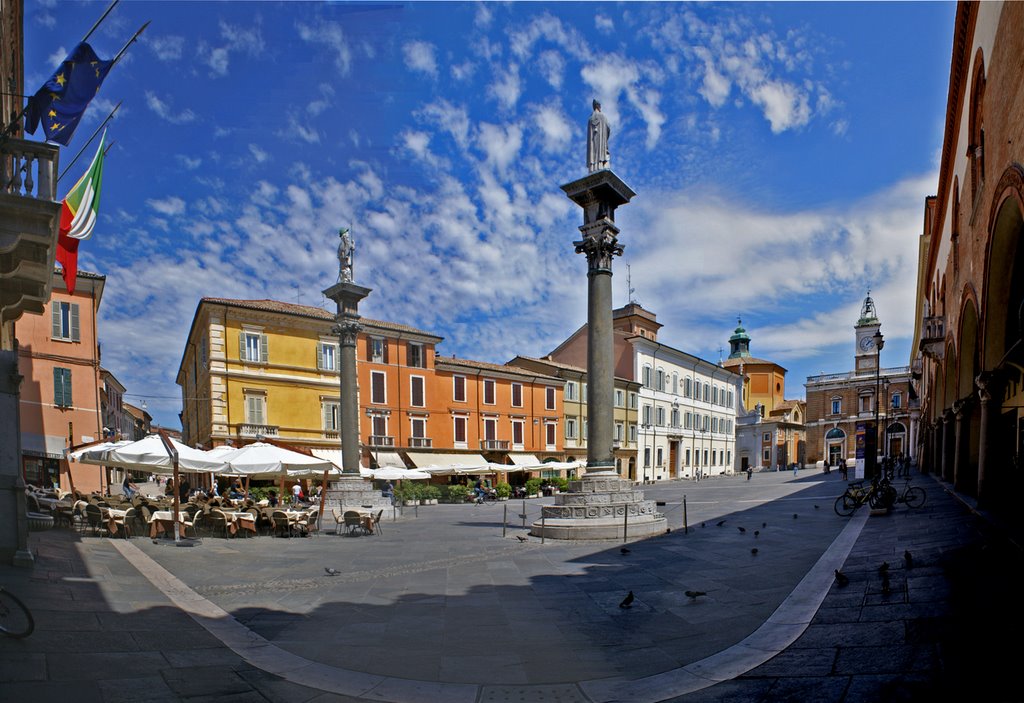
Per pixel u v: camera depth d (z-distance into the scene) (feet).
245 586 31.76
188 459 53.47
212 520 56.59
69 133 31.45
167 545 46.11
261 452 58.75
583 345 203.82
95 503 51.90
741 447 267.59
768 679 17.79
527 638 22.81
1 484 30.71
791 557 37.09
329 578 34.09
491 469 144.36
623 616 25.64
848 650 19.49
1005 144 32.22
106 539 46.70
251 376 117.60
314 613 26.40
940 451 100.01
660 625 24.16
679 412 222.07
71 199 42.50
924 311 120.67
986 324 42.63
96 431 100.89
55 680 16.53
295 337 124.57
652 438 203.92
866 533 44.45
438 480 142.82
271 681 18.15
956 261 59.82
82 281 101.45
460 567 37.42
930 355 78.84
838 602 25.27
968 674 16.60
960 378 58.95
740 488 130.41
